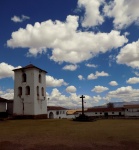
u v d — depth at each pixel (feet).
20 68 144.66
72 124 91.50
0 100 143.23
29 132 63.72
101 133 58.85
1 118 126.93
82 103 119.75
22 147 41.16
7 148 40.47
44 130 68.80
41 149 39.45
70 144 43.60
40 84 146.82
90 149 39.11
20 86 143.43
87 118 113.39
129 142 45.11
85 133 59.36
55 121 111.34
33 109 135.13
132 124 88.74
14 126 84.58
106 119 132.46
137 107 204.33
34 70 140.97
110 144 43.27
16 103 142.20
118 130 65.62
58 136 54.49
